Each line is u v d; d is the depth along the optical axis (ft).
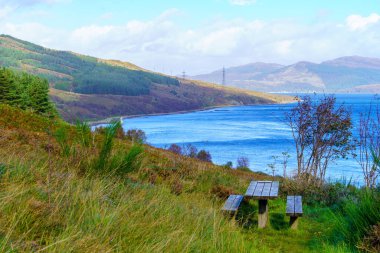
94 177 24.80
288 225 33.06
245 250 21.63
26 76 302.04
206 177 46.06
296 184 47.34
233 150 349.41
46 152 32.94
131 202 20.93
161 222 19.47
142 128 623.36
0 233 12.46
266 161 275.59
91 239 13.94
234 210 30.53
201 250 18.54
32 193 17.38
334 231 27.63
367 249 22.20
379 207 24.02
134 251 14.96
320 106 62.03
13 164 21.70
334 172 202.18
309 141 63.36
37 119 71.26
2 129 47.55
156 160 51.19
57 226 14.85
